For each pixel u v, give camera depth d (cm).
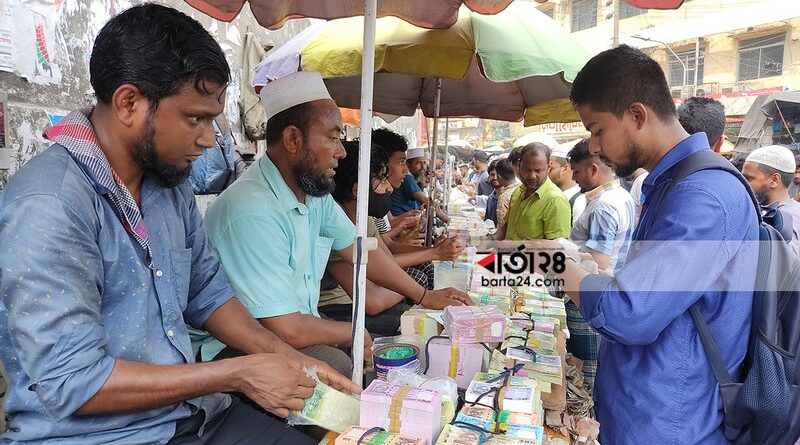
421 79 389
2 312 97
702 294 117
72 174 97
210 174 308
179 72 96
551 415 147
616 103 127
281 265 156
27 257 87
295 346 154
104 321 103
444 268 271
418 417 115
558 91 346
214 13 204
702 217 114
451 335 162
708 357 122
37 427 98
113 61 96
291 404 112
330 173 170
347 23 243
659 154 129
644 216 134
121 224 105
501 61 205
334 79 375
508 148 1653
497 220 557
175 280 118
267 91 169
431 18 208
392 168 334
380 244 246
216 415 133
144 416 109
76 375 90
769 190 265
